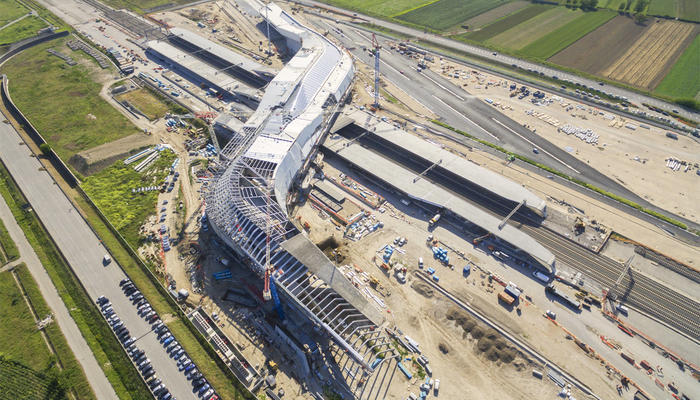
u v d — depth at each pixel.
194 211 132.50
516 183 136.50
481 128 170.88
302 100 165.38
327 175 147.62
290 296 96.44
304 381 90.88
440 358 95.31
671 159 152.38
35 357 94.56
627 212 132.12
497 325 101.31
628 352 96.25
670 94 185.62
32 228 127.56
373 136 165.00
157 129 169.88
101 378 90.81
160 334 98.12
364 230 127.00
